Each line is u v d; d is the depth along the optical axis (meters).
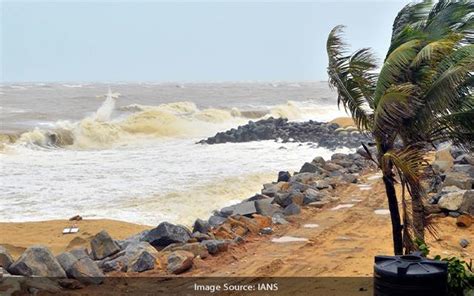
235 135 39.28
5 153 32.59
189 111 55.25
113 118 50.66
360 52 10.24
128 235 15.34
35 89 115.06
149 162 29.03
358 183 20.50
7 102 73.62
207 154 32.22
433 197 15.34
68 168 27.11
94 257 11.83
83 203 19.47
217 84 175.25
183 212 18.47
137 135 42.00
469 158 18.44
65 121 48.31
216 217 14.87
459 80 9.23
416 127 9.73
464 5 10.53
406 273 6.62
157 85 155.62
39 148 35.06
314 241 13.25
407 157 9.64
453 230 13.58
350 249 12.49
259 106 72.25
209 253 12.25
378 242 12.99
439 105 9.42
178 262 11.15
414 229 10.24
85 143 37.72
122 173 25.42
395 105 9.18
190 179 23.58
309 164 22.19
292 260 11.76
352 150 33.53
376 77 10.23
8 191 21.50
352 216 15.58
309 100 91.44
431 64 9.53
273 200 16.84
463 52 9.39
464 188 16.05
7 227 16.12
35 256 10.30
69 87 129.25
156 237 12.55
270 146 35.94
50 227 16.22
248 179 23.73
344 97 10.45
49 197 20.45
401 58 9.44
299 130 41.03
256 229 14.13
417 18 11.05
